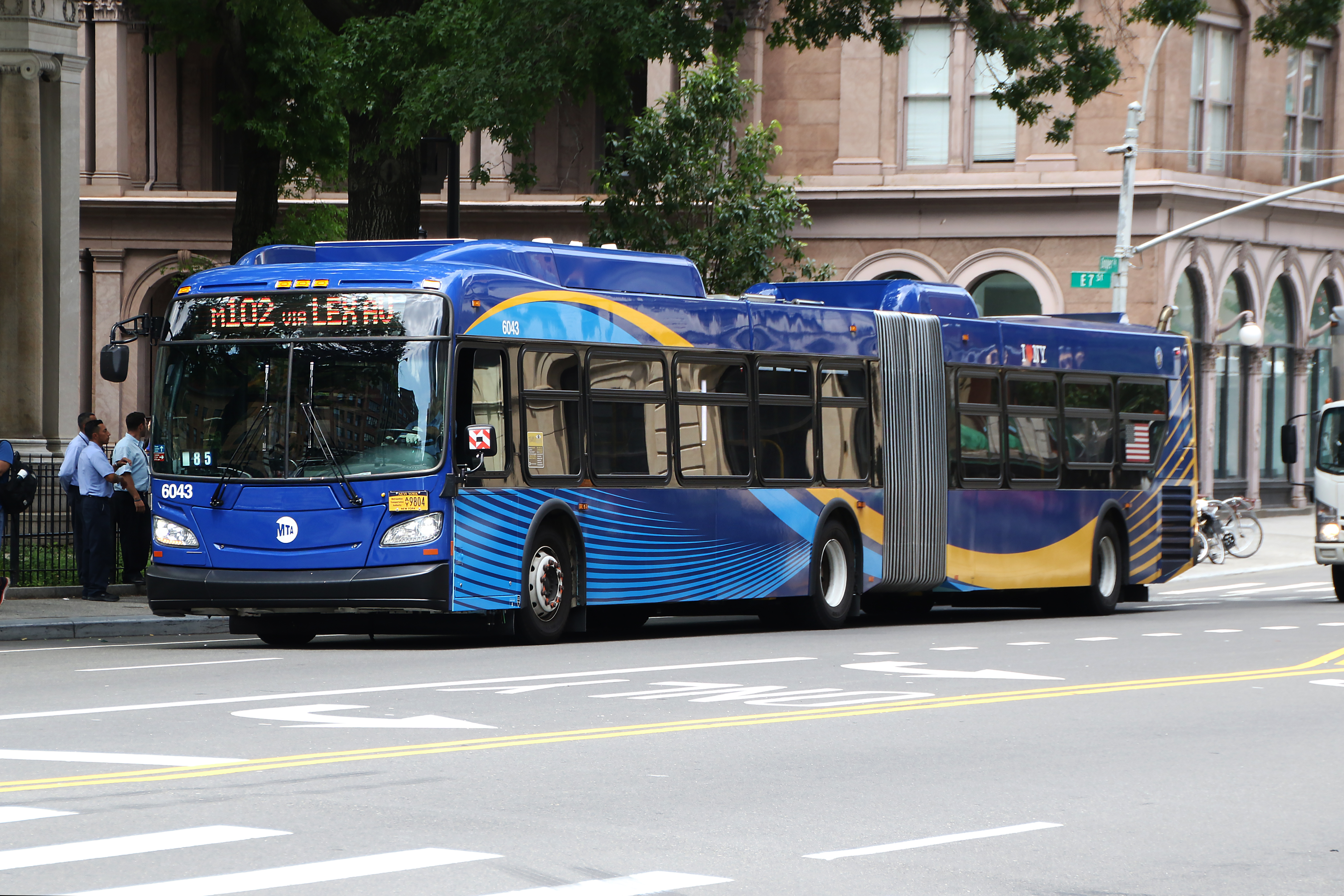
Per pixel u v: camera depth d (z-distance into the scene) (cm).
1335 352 4631
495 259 2945
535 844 1310
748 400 3347
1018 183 6812
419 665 2538
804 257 5562
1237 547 6228
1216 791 1625
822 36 4459
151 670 2447
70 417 4850
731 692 2247
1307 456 7975
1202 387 7212
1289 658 2831
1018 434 3978
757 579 3344
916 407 3719
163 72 7625
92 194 7525
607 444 3058
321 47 4656
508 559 2856
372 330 2784
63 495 4334
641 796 1525
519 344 2894
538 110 3891
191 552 2825
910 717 2050
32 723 1881
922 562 3716
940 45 6912
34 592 3656
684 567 3191
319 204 6172
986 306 6950
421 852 1268
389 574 2728
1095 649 2977
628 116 4266
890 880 1233
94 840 1284
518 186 4075
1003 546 3916
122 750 1700
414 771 1612
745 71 7025
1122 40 4725
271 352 2812
